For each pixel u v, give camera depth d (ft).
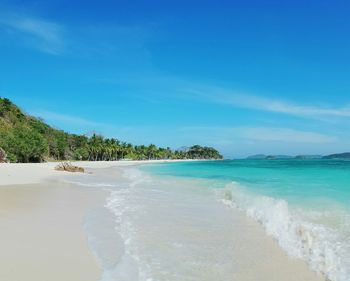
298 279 23.17
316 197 57.67
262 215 43.27
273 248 30.04
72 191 71.92
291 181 94.27
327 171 143.43
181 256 27.76
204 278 23.21
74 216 42.50
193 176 134.72
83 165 299.99
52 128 460.14
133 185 90.22
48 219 40.06
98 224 38.37
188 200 59.21
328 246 29.27
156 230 36.24
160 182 101.30
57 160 391.86
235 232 35.55
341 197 57.47
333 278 22.82
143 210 48.32
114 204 53.52
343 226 35.94
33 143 291.58
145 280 22.53
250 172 154.81
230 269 25.05
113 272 23.66
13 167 162.09
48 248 28.45
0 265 24.04
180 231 35.99
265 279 23.15
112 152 558.56
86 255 27.07
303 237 32.40
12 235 32.27
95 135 550.36
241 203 53.88
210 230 36.60
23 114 418.72
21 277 21.94
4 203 51.98
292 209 46.03
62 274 22.80
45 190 72.74
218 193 69.97
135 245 30.53
